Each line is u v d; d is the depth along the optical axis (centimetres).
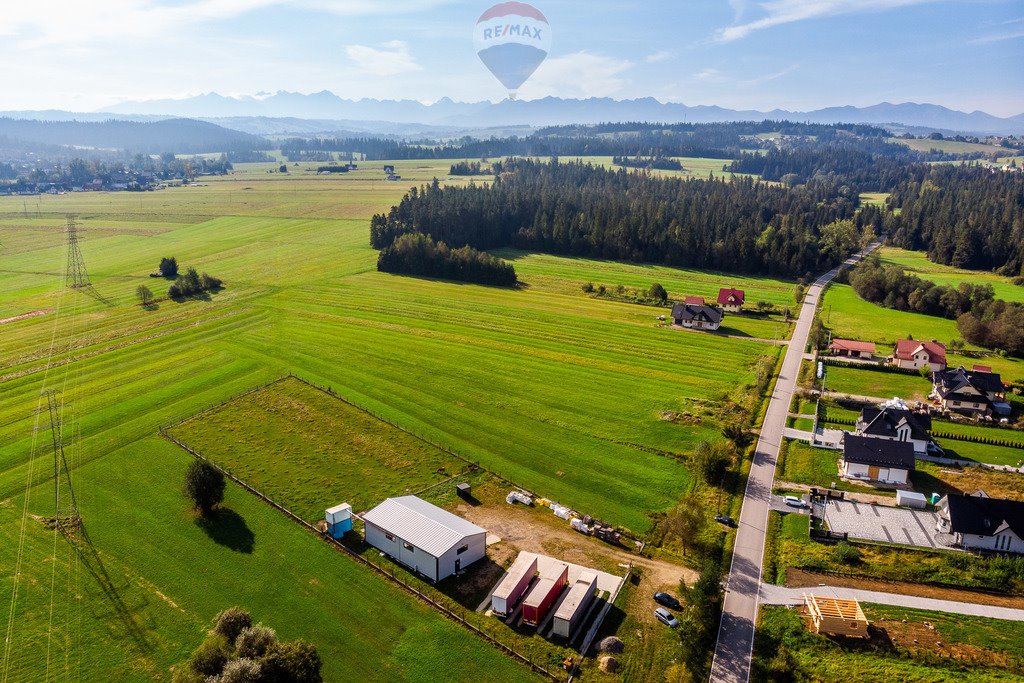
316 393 8694
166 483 6519
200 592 5056
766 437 7862
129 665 4369
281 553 5534
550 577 5131
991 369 10438
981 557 5562
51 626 4688
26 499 6219
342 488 6519
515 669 4434
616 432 7844
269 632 4234
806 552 5653
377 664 4441
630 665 4459
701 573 5184
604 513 6222
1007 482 6938
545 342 11181
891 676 4334
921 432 7594
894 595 5141
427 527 5516
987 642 4644
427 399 8625
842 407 8838
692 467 7056
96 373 9306
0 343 10462
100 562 5369
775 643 4619
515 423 8012
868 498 6569
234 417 7975
